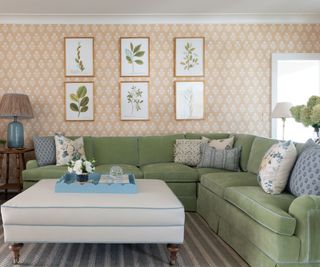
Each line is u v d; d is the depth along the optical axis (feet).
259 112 16.20
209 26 15.94
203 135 15.11
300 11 15.38
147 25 15.83
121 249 8.77
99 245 9.05
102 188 8.77
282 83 22.74
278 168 8.25
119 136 15.75
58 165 13.24
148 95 15.96
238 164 13.19
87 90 15.83
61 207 7.58
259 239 7.18
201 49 15.96
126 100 15.93
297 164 8.03
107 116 15.94
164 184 10.20
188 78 16.02
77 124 15.89
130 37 15.80
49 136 14.87
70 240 7.64
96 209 7.61
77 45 15.72
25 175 12.48
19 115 14.08
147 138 15.02
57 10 14.78
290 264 6.49
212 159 13.29
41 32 15.65
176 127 16.11
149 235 7.69
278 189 8.21
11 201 7.79
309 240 6.43
